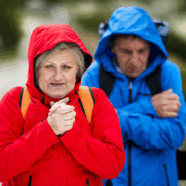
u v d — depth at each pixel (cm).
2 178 349
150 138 555
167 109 558
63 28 367
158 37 577
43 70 355
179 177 654
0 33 3241
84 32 3056
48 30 359
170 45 2598
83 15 3350
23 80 2548
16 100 380
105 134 380
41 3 3669
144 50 568
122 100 596
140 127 555
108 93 595
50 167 355
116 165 368
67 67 358
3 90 2322
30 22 3406
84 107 391
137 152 572
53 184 354
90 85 606
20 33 3272
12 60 2973
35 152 340
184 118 580
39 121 369
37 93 377
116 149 374
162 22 626
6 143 354
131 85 593
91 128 392
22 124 374
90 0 3603
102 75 606
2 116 365
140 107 574
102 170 359
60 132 342
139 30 548
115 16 588
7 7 3484
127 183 562
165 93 564
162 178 577
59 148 362
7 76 2605
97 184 396
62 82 357
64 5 3669
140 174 564
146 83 591
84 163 354
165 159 587
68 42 357
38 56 355
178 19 2995
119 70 602
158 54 590
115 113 413
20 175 366
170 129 557
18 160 338
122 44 561
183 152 652
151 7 3259
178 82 596
